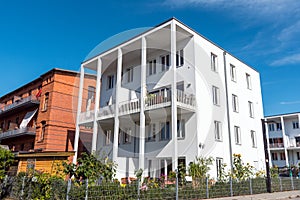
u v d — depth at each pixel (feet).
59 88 71.36
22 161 55.11
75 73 73.05
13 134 77.71
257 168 61.16
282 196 41.37
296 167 93.50
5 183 36.09
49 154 50.34
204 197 34.35
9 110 86.69
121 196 26.94
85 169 28.30
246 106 63.36
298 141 110.11
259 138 65.41
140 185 29.78
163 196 30.04
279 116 110.22
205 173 39.88
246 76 66.95
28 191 30.68
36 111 76.23
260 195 41.47
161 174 45.85
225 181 40.73
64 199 25.64
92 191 25.46
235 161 49.19
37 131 72.38
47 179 28.66
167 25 47.52
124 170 53.67
